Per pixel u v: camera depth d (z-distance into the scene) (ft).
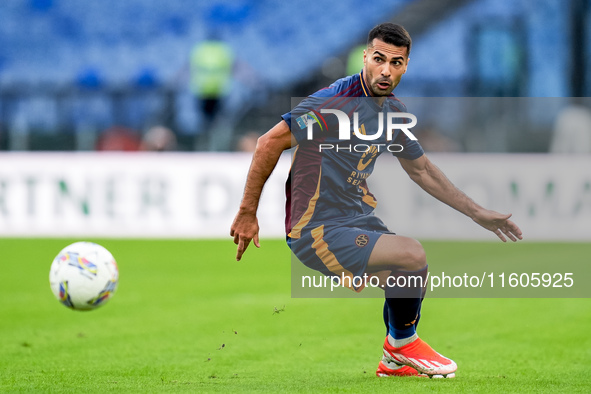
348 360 68.64
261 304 105.40
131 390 52.08
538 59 246.06
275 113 220.84
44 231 178.29
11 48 262.26
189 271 141.38
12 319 94.17
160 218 177.99
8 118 224.94
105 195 178.29
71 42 263.08
